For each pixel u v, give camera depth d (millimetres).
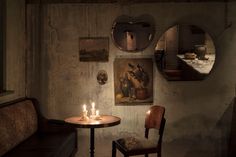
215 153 3912
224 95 3902
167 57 3857
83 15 3832
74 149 3609
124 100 3855
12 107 3086
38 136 3385
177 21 3850
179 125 3906
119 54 3855
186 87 3900
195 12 3844
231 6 3846
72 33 3838
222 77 3895
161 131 3061
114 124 3172
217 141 3902
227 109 3906
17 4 3541
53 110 3881
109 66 3857
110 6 3828
